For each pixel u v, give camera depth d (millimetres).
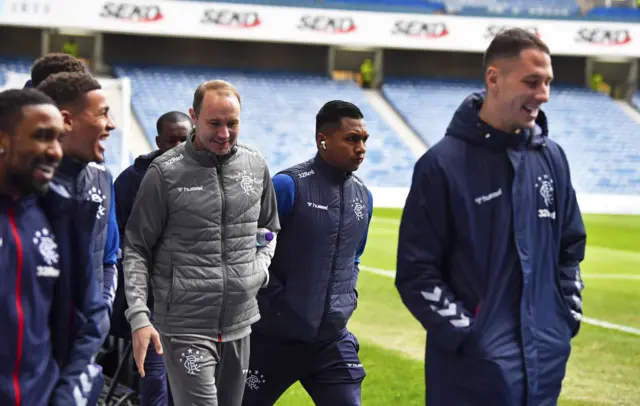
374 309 8141
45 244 2189
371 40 26219
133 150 21781
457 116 2742
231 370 3164
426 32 26438
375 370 5816
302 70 28062
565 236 2846
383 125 25484
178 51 26938
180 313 3043
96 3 23781
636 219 17547
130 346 4551
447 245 2725
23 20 23172
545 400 2678
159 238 3096
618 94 29281
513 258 2676
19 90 2125
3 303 2086
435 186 2674
